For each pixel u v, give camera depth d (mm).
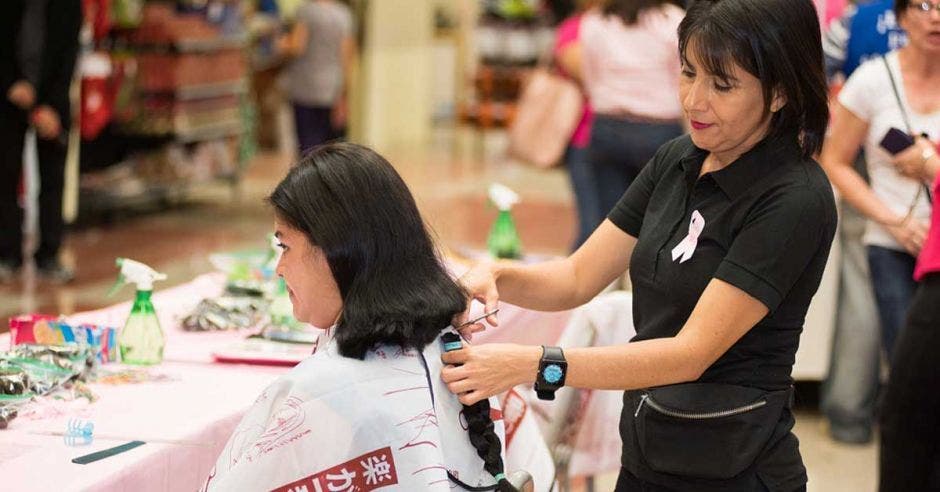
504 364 1997
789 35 2061
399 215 1944
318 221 1911
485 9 13133
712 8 2084
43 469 2037
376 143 13516
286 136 12742
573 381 2035
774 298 2090
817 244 2123
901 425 3031
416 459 1880
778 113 2117
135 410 2398
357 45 13195
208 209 9352
